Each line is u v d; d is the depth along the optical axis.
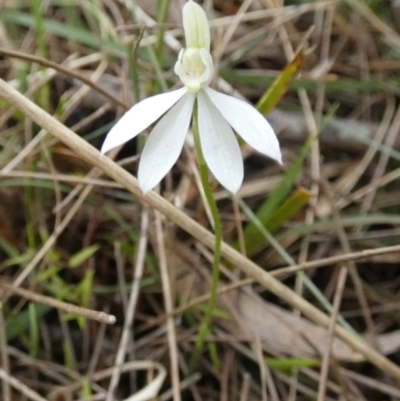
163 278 0.22
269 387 0.21
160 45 0.24
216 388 0.22
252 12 0.28
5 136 0.25
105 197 0.24
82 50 0.27
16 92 0.19
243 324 0.22
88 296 0.21
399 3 0.28
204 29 0.17
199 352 0.21
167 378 0.22
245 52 0.28
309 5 0.28
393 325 0.24
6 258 0.23
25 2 0.27
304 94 0.26
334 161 0.26
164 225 0.23
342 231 0.23
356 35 0.29
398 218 0.23
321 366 0.21
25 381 0.22
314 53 0.28
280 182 0.23
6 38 0.26
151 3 0.28
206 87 0.17
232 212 0.25
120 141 0.16
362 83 0.26
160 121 0.17
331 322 0.21
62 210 0.24
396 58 0.29
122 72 0.25
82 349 0.23
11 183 0.23
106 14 0.28
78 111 0.25
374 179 0.25
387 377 0.22
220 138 0.16
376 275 0.24
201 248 0.23
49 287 0.22
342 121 0.26
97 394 0.21
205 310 0.22
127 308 0.22
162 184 0.25
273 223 0.22
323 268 0.24
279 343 0.22
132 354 0.22
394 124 0.26
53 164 0.24
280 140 0.26
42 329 0.22
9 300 0.23
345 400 0.21
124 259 0.23
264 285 0.20
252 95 0.27
